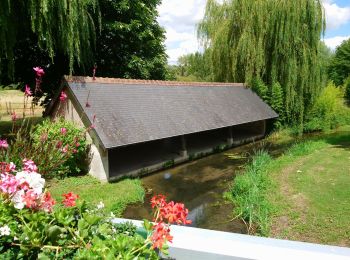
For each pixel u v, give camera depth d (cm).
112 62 1614
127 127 1080
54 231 162
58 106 1115
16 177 190
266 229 653
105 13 1496
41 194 199
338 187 841
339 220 641
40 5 982
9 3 936
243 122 1600
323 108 2095
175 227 193
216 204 862
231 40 2002
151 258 157
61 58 1495
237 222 741
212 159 1375
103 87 1179
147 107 1254
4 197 183
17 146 483
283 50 1880
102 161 977
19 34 1222
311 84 1947
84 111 1008
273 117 1864
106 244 158
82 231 167
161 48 1888
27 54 1467
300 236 603
